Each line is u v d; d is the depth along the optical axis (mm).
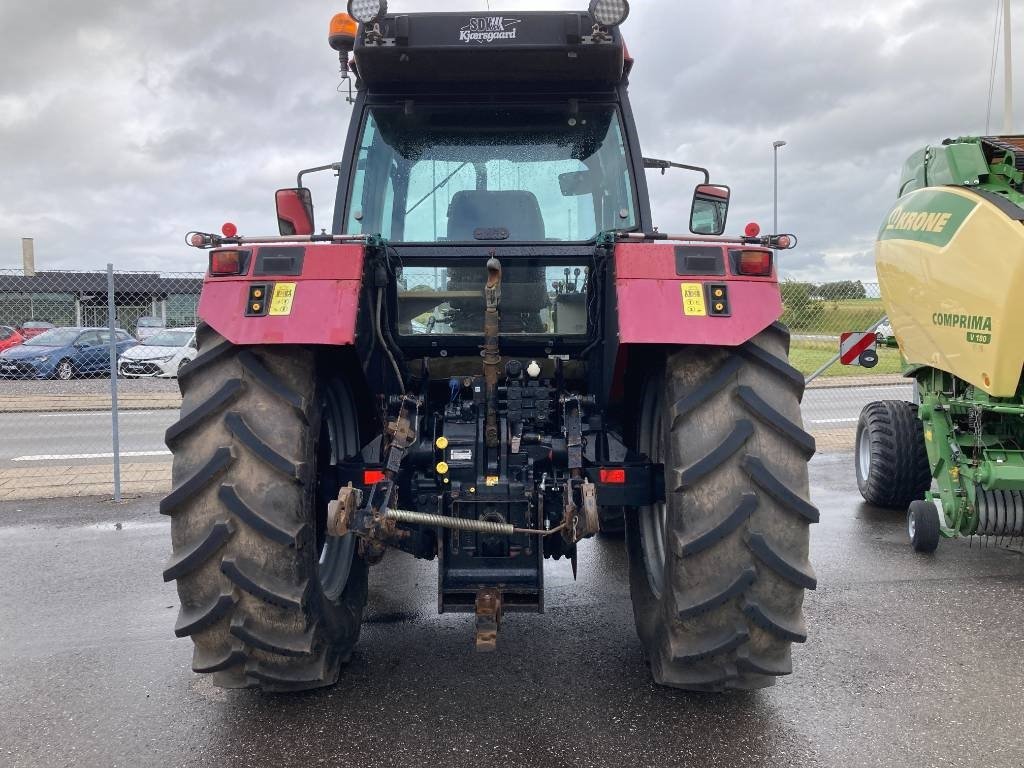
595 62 3475
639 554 3465
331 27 3891
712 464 2699
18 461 9742
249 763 2756
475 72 3561
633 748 2832
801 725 2992
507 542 3115
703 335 2719
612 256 3170
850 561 5117
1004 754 2799
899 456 6230
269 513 2693
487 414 3145
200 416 2729
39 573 4980
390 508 3006
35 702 3229
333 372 3117
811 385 16516
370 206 3744
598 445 3400
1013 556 5223
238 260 2826
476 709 3129
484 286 3504
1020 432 5039
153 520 6367
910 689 3289
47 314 18578
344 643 3279
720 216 3959
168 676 3467
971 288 4805
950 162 5316
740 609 2752
